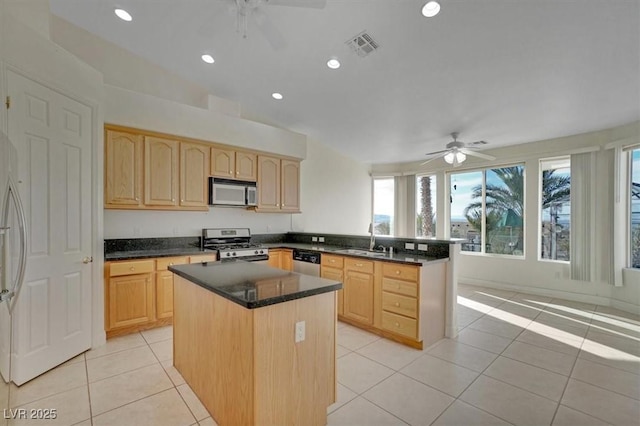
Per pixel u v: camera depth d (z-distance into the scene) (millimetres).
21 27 2086
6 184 1681
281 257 4398
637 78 2857
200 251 3631
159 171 3543
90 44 3365
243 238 4625
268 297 1490
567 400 2012
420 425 1771
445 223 5934
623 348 2812
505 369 2428
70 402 1953
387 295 3027
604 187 4133
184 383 2184
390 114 4188
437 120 4180
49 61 2289
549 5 2141
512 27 2383
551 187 4785
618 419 1820
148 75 3748
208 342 1867
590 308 4035
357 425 1769
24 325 2143
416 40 2689
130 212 3639
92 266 2730
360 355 2678
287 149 4750
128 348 2756
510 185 5203
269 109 4578
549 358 2617
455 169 5773
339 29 2713
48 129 2301
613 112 3578
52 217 2346
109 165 3191
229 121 4074
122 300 3018
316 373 1718
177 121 3604
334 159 5945
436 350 2781
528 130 4289
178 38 3221
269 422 1502
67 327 2482
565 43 2465
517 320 3582
